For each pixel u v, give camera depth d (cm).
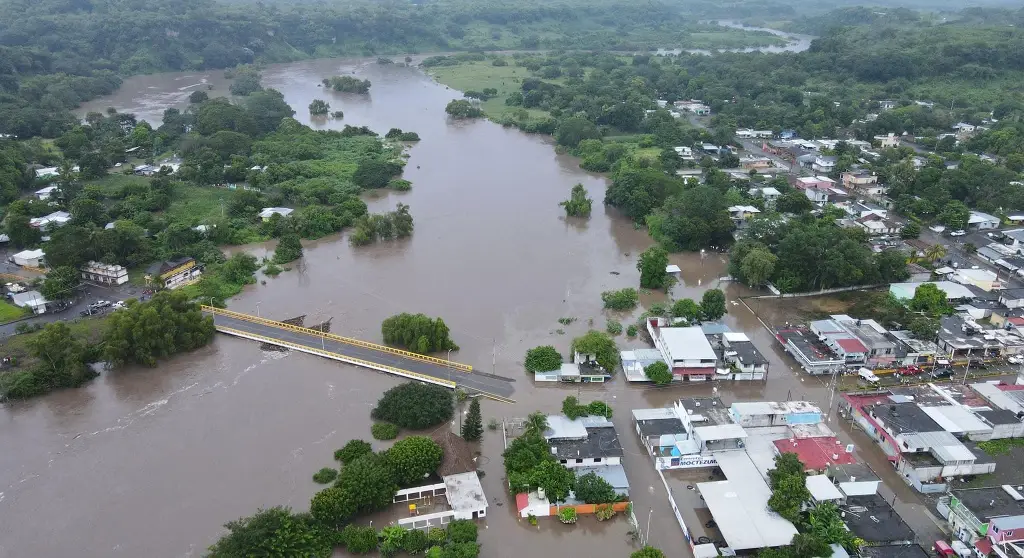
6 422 10631
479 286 15488
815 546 7700
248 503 8925
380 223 18138
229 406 11056
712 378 11862
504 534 8488
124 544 8275
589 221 19688
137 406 11069
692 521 8706
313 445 10075
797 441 9725
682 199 18225
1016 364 12212
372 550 8144
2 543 8288
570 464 9456
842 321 13188
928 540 8338
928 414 10231
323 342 12900
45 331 11800
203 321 12975
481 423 10456
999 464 9569
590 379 11731
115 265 15400
